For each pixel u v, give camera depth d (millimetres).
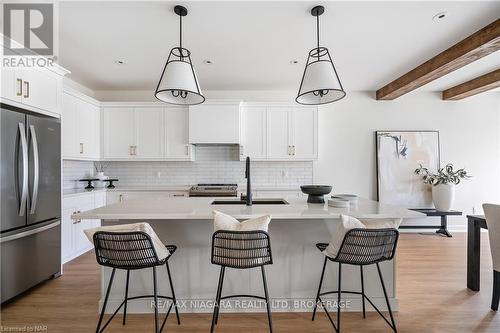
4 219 2223
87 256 3504
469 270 2596
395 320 2088
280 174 4707
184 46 2953
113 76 3938
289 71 3744
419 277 2859
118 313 2168
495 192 4727
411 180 4688
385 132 4719
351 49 3027
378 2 2160
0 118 2189
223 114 4270
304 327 2004
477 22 2455
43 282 2732
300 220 2182
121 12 2287
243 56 3230
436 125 4754
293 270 2197
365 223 1838
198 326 2010
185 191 4230
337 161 4750
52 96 2787
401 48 3002
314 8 2234
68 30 2586
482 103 4746
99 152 4332
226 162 4684
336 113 4750
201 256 2178
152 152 4375
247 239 1669
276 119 4395
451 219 4789
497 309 2223
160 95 2156
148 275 2180
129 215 1847
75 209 3439
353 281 2209
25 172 2396
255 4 2188
